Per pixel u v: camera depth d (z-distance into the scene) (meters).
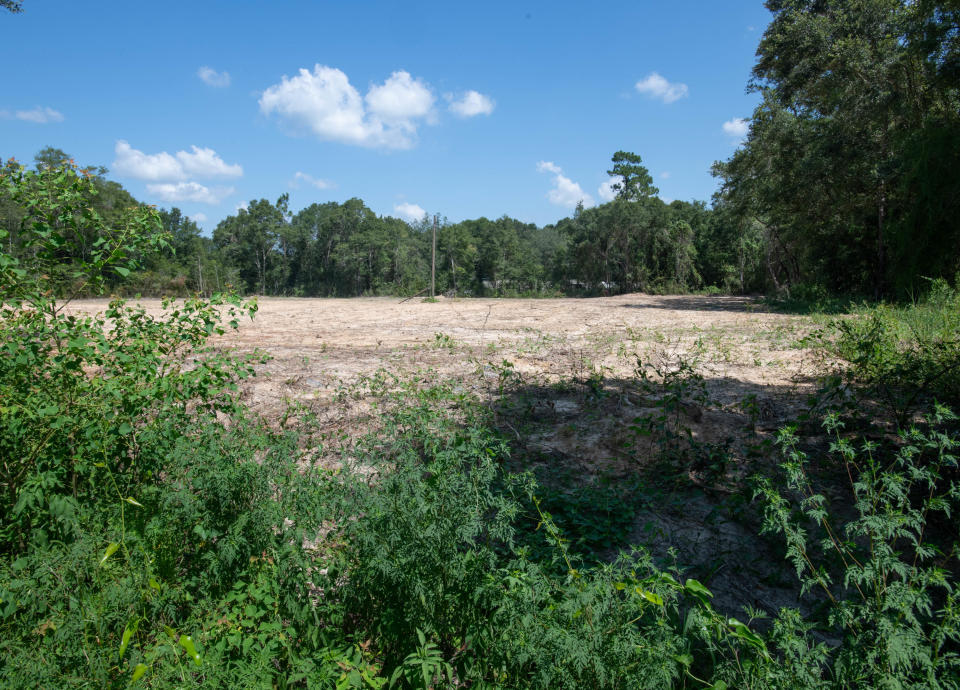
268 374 10.43
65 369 3.95
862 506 3.14
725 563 4.41
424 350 13.89
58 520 3.50
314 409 8.20
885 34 25.88
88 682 2.70
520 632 2.69
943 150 20.08
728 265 60.38
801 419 6.82
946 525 4.71
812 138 28.36
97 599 3.03
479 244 85.50
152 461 4.16
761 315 22.88
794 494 5.36
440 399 8.46
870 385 7.91
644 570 4.14
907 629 2.61
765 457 6.35
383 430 4.81
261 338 16.61
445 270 82.31
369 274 84.69
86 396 4.01
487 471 3.56
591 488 5.47
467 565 3.21
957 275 18.39
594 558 4.41
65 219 3.95
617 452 6.76
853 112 26.05
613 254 67.50
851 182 26.98
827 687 2.61
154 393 4.09
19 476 3.75
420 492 3.25
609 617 2.69
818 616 3.67
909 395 7.46
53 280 4.00
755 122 31.70
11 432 3.70
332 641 3.20
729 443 6.05
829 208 29.34
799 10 31.39
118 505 3.67
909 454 3.53
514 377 10.26
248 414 6.48
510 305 34.66
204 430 4.09
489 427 7.41
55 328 3.90
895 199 26.16
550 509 5.16
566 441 7.11
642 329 18.17
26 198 3.85
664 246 65.00
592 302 38.09
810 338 11.84
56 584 3.17
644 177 65.38
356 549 3.49
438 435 4.83
